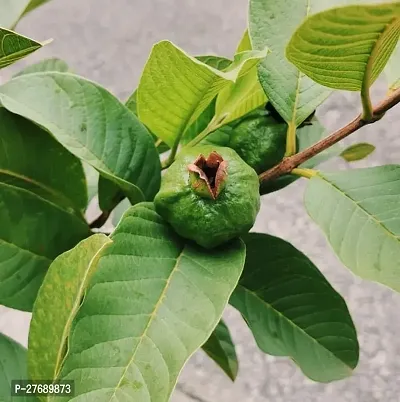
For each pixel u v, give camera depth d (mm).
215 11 955
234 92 354
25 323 769
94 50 935
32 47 272
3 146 343
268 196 860
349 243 302
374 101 833
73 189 367
